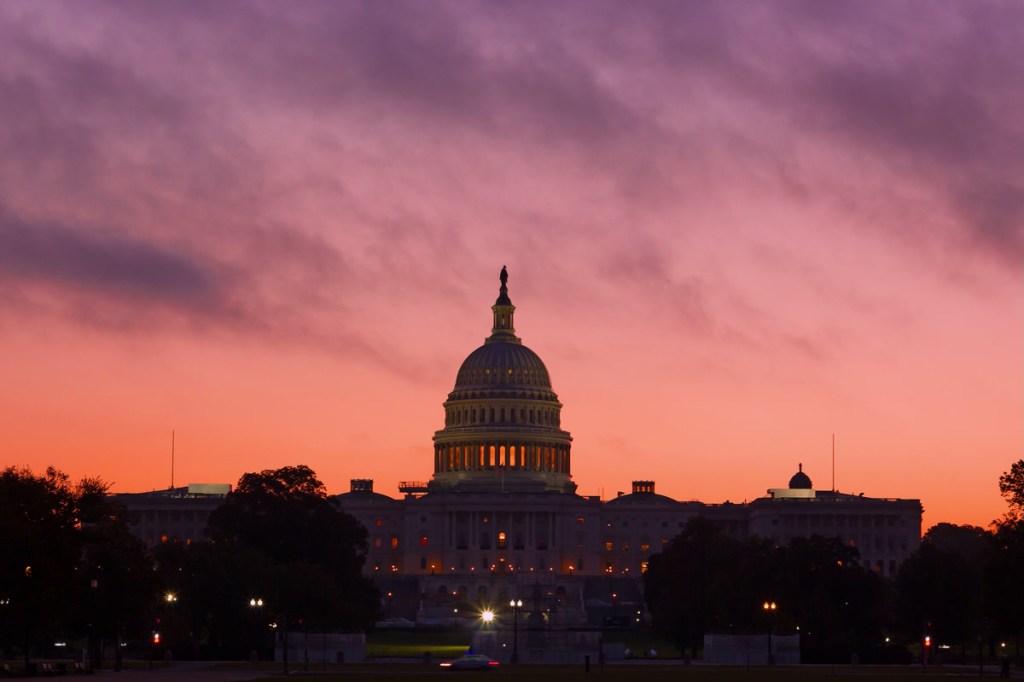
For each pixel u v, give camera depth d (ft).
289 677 648.38
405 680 631.15
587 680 638.12
